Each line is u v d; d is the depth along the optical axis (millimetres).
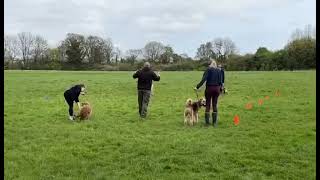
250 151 12180
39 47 121750
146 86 18469
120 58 124312
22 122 17422
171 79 46312
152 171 10391
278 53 102375
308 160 11211
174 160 11266
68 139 13938
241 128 15867
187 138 14031
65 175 10133
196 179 9766
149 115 19484
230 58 106062
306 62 98875
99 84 38969
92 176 10039
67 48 122438
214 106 16391
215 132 15086
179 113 20156
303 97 27031
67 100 17844
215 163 10953
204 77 16156
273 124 16719
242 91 31344
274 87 34531
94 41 124062
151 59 123000
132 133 14992
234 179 9766
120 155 11883
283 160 11234
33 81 43656
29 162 11172
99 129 15812
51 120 18000
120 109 21672
